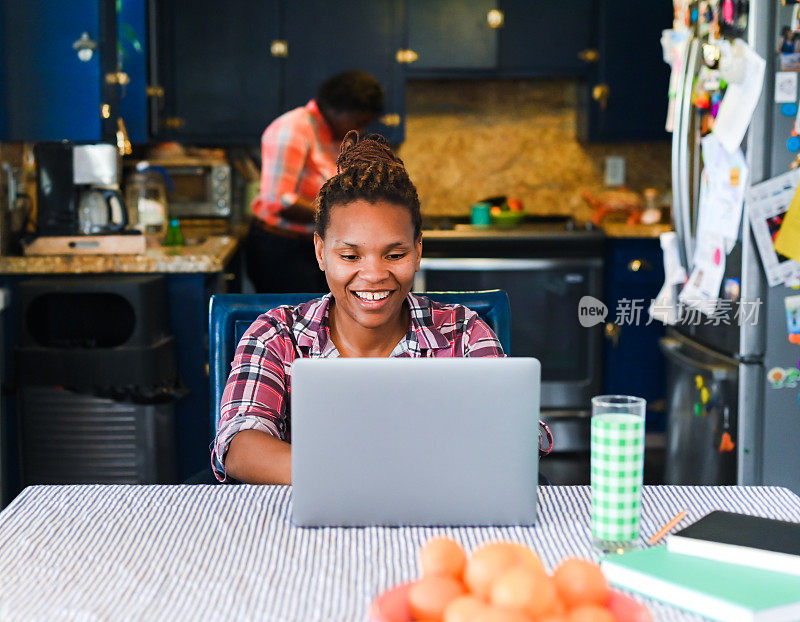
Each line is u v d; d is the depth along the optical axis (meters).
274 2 4.17
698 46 2.77
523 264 3.97
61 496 1.30
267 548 1.11
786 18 2.46
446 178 4.60
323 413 1.15
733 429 2.64
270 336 1.55
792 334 2.57
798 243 2.51
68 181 3.12
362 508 1.17
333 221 1.43
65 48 2.93
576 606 0.85
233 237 3.85
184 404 3.14
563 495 1.31
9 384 2.97
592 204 4.34
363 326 1.47
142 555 1.09
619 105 4.25
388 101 4.25
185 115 4.21
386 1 4.19
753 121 2.50
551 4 4.20
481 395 1.15
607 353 4.07
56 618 0.93
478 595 0.85
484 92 4.55
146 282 2.91
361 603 0.97
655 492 1.33
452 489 1.17
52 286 2.88
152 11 4.14
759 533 1.06
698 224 2.79
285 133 3.66
